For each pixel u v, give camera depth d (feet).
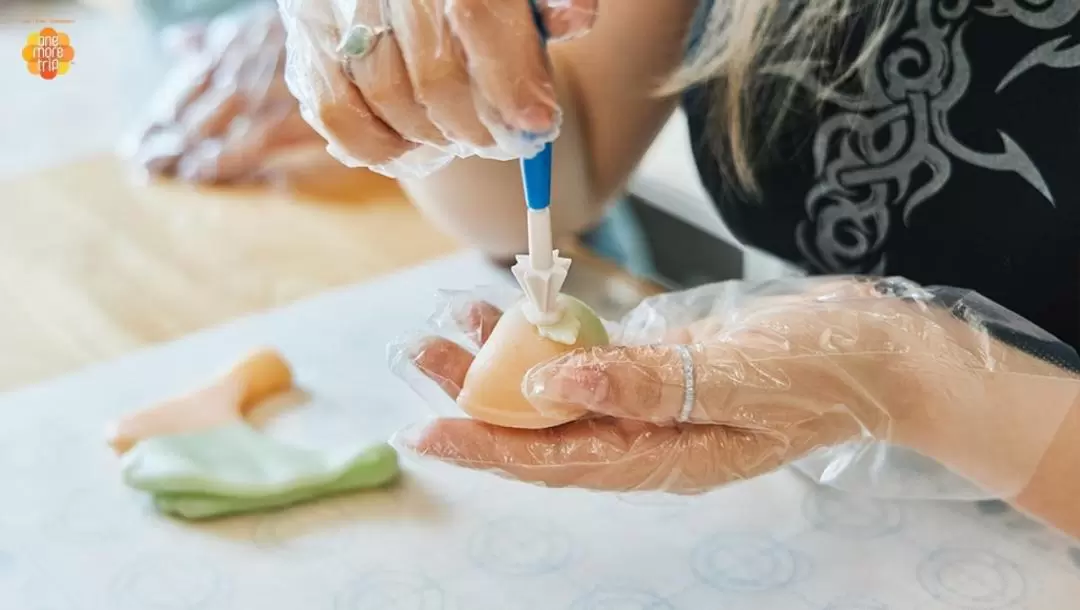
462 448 1.34
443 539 1.53
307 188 2.71
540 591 1.43
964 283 1.67
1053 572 1.40
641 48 1.84
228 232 2.51
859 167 1.69
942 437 1.38
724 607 1.38
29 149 3.04
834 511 1.54
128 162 2.90
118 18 3.77
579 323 1.36
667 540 1.51
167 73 3.27
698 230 2.87
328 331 2.07
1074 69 1.45
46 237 2.50
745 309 1.53
